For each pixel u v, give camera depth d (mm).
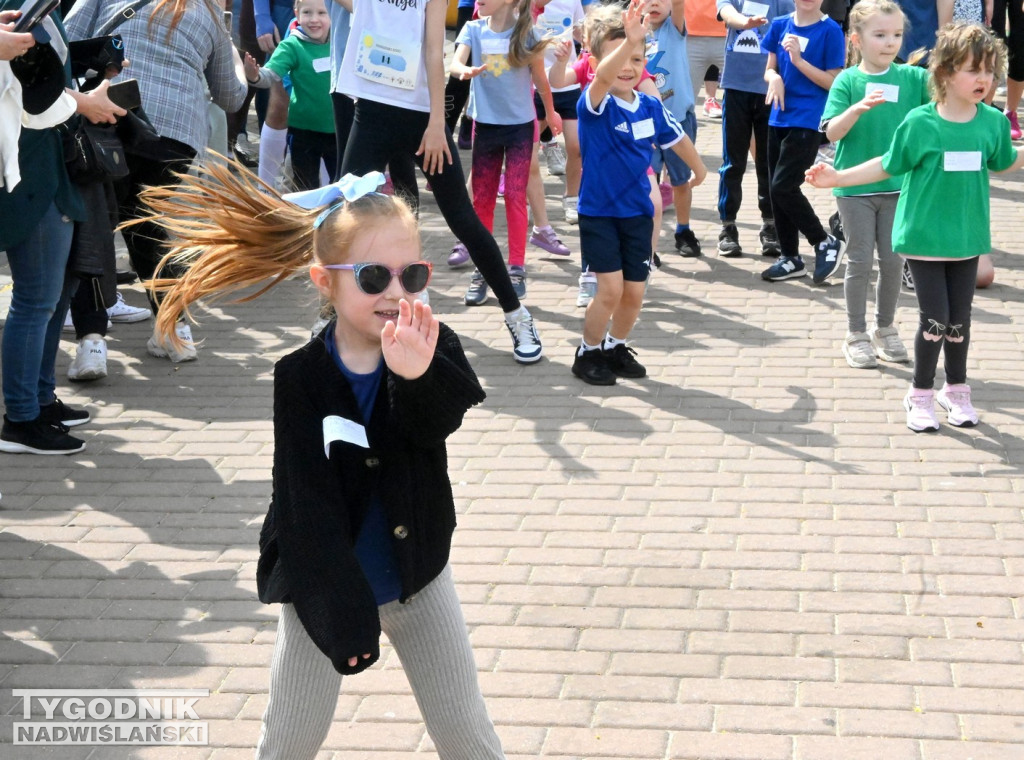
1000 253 8594
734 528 4906
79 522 5145
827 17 7910
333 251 2668
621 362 6586
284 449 2639
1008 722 3654
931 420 5781
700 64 10023
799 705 3766
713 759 3525
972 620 4215
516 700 3838
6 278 8570
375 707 3836
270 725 2781
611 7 6383
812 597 4387
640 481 5352
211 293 2932
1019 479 5273
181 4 6656
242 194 2805
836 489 5227
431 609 2812
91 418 6250
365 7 6414
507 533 4910
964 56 5352
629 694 3852
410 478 2709
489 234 6723
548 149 11336
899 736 3602
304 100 8680
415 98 6473
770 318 7488
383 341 2512
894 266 6574
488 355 6977
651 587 4484
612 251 6223
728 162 8641
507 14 7754
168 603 4496
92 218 5785
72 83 5590
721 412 6086
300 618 2564
